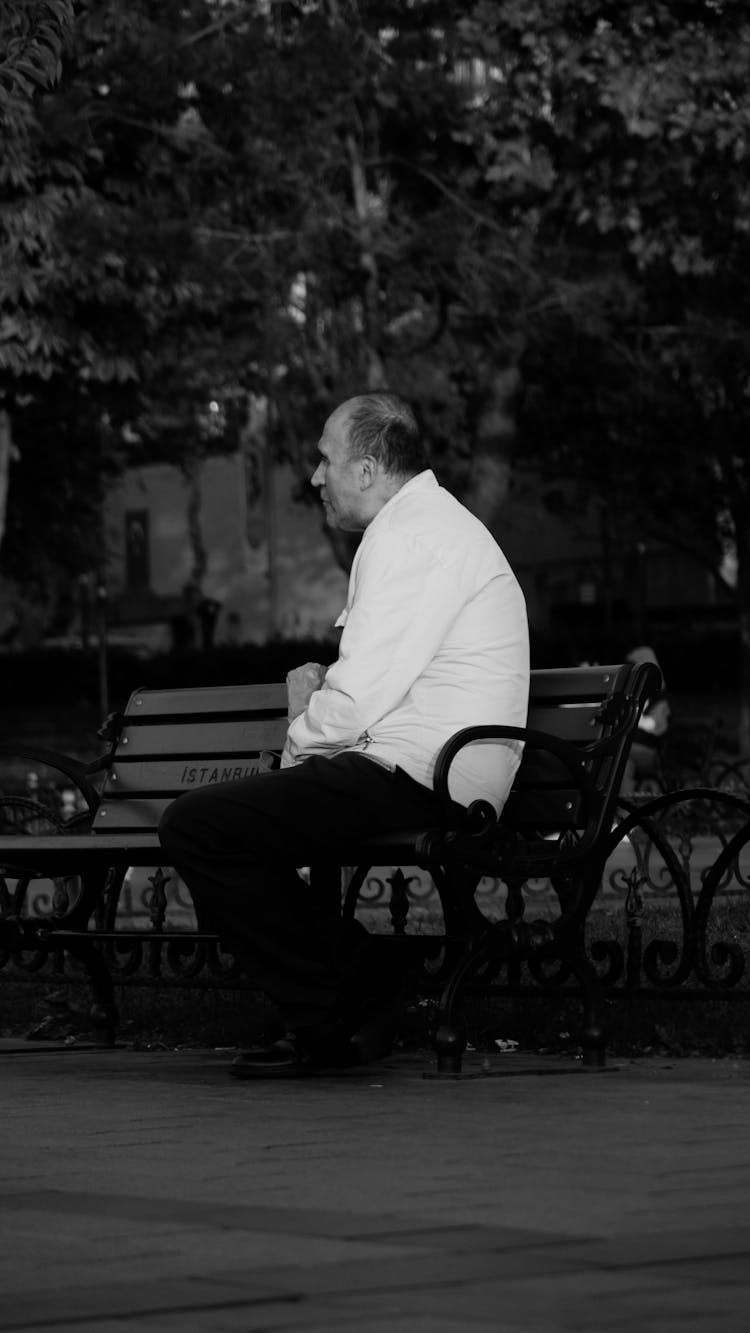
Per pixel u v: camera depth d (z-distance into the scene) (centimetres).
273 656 5853
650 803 756
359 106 2822
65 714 5950
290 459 3244
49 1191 480
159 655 6066
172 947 883
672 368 3275
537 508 5400
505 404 3061
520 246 2886
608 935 1065
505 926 700
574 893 713
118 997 925
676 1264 397
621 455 3712
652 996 766
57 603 7050
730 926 1077
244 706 790
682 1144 541
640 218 2752
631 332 3244
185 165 2708
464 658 700
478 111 2791
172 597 7575
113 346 2631
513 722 707
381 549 702
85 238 2430
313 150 2745
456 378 3200
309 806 682
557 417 3622
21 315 2473
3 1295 377
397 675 691
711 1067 716
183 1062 762
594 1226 433
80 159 2434
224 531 7400
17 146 2323
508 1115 597
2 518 2962
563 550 6325
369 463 726
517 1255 405
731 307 3009
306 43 2673
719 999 753
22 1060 780
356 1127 577
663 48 2589
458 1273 390
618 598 6056
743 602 3878
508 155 2764
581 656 5069
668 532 4112
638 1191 473
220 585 7412
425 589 695
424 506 716
